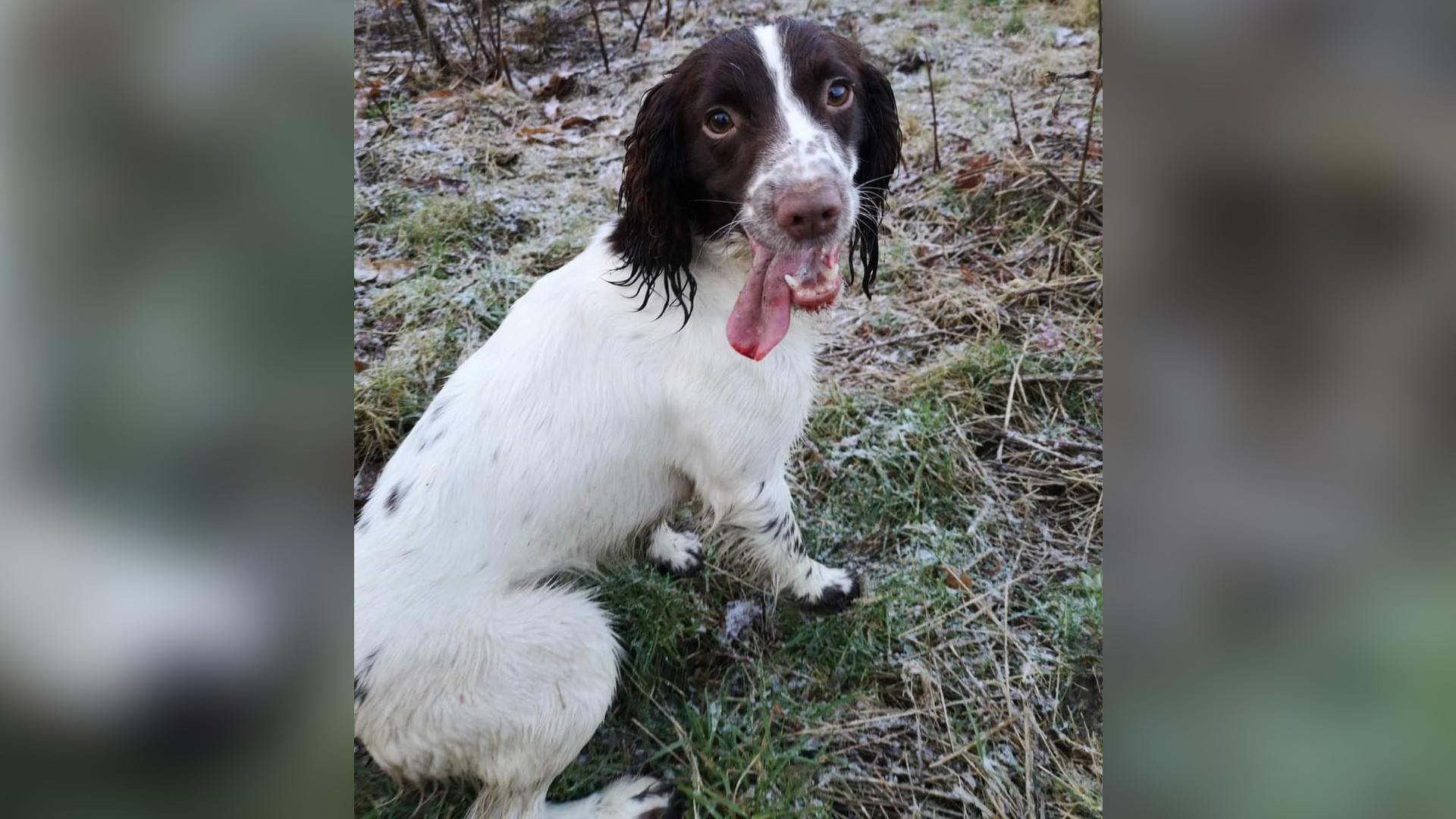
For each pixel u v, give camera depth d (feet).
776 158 1.49
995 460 2.20
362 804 1.77
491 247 2.61
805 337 1.76
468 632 1.51
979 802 1.77
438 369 2.36
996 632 1.97
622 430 1.65
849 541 2.12
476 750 1.55
